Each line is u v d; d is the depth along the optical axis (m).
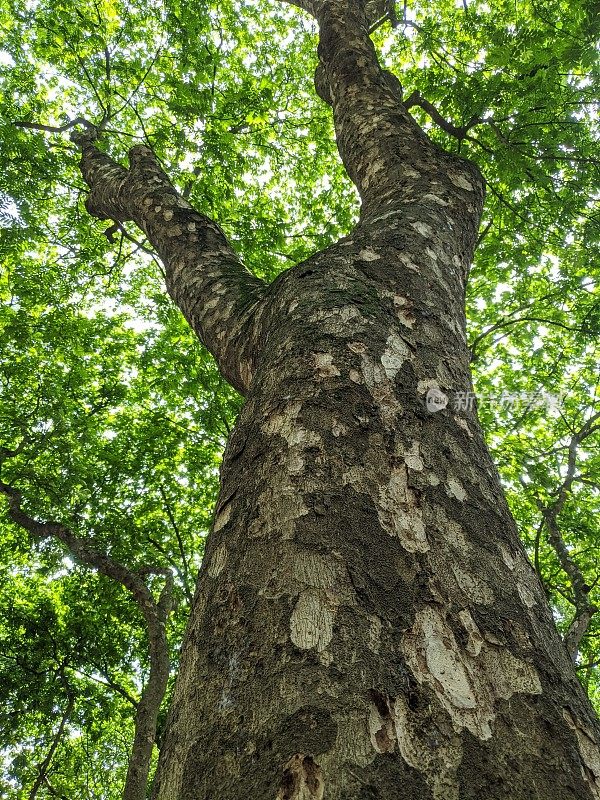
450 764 0.68
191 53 7.08
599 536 8.14
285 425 1.20
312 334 1.42
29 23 7.94
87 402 10.05
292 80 9.38
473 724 0.74
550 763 0.73
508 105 5.05
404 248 1.81
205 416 9.33
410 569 0.93
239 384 2.16
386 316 1.50
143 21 7.89
